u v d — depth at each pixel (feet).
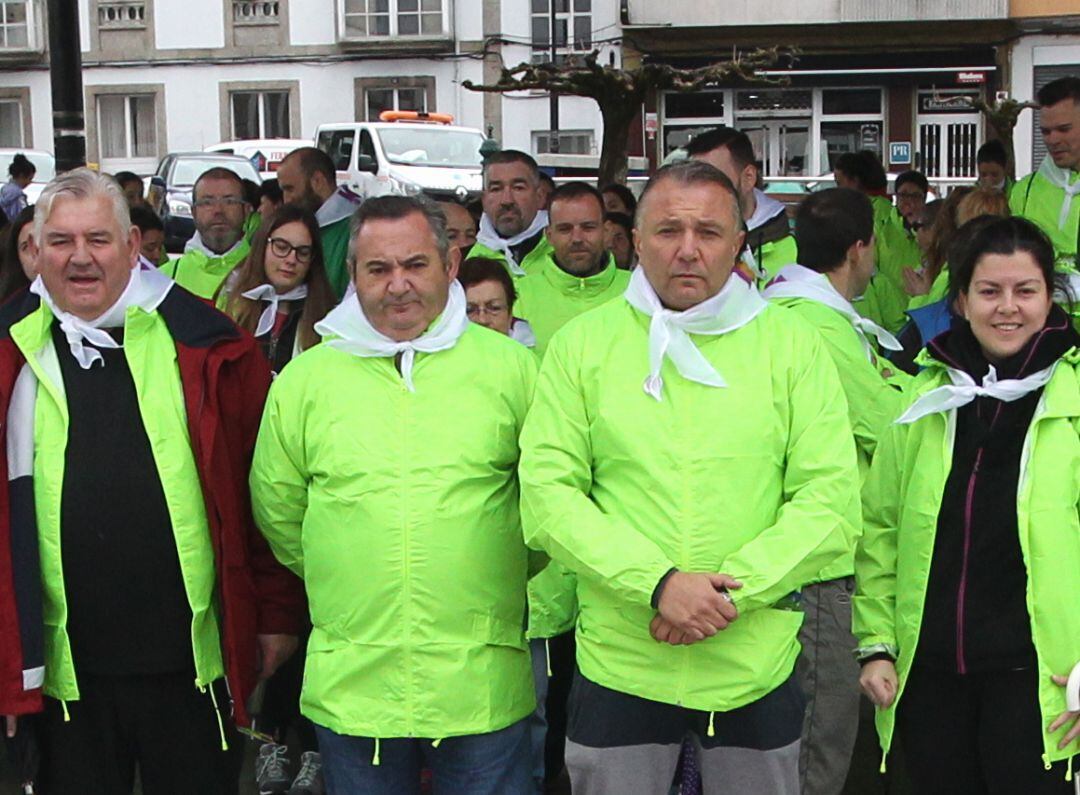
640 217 9.78
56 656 10.53
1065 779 9.80
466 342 10.55
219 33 92.53
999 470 9.87
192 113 93.45
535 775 13.98
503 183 20.84
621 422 9.61
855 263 13.07
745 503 9.50
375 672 10.18
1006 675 9.83
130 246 10.71
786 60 81.97
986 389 9.78
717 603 9.02
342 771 10.41
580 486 9.86
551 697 14.80
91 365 10.64
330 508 10.29
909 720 10.34
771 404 9.61
